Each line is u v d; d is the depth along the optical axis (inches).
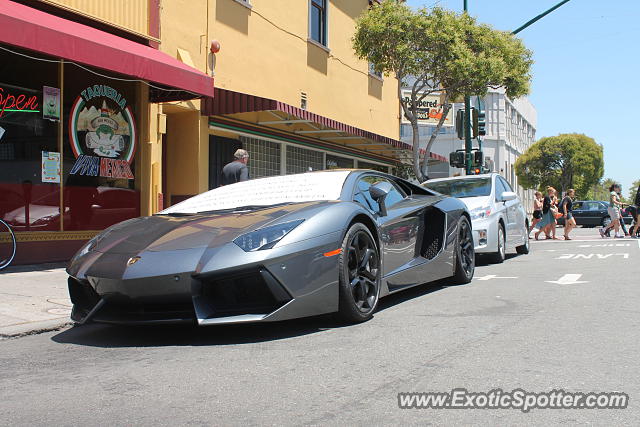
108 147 350.3
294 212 157.5
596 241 571.2
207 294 140.9
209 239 147.6
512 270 304.8
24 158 302.2
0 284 242.8
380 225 183.5
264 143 498.6
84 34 291.0
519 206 404.5
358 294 167.8
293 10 545.3
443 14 493.0
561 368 119.4
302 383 112.9
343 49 649.6
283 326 163.8
